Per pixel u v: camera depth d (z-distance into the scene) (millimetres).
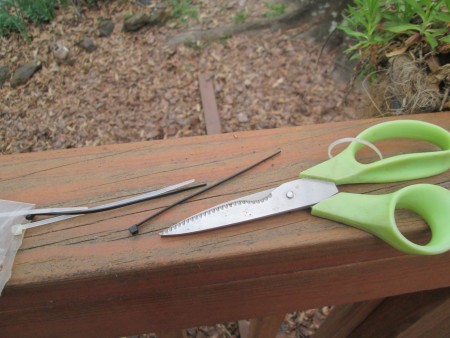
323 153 303
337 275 281
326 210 255
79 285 240
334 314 474
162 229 256
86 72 1083
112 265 237
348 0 1074
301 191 268
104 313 269
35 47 1114
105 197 273
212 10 1218
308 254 255
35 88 1044
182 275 249
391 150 312
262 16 1189
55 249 244
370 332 430
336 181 275
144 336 699
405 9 429
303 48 1134
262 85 1062
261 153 302
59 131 961
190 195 275
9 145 932
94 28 1170
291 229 254
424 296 356
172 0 1232
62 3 1198
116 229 254
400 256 273
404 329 378
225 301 282
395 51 429
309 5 1151
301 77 1075
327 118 988
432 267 295
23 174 287
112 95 1038
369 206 248
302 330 727
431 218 253
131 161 296
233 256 244
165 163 295
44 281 232
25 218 259
